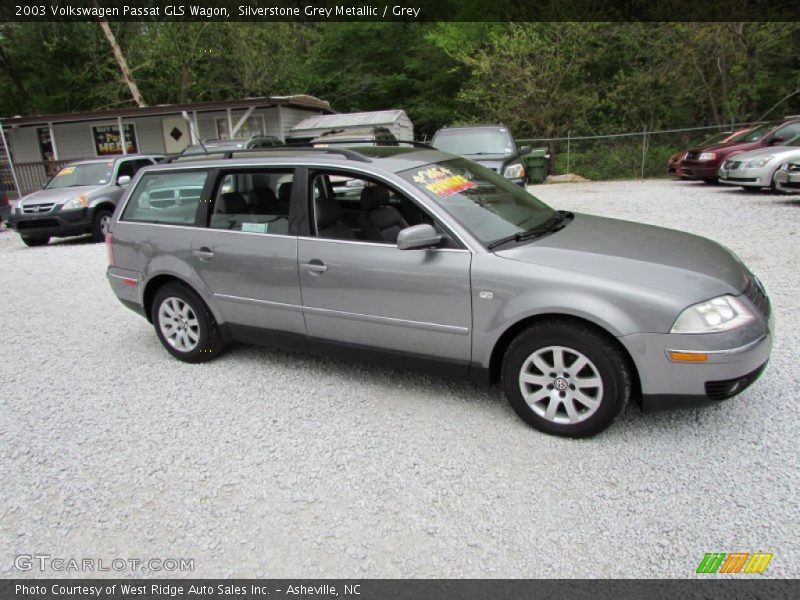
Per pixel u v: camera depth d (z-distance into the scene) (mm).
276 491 3037
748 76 19969
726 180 12922
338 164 3965
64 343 5535
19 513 2969
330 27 31188
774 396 3688
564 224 4105
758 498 2768
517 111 22047
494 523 2715
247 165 4309
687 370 3025
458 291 3480
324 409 3896
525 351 3357
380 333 3850
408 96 32312
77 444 3605
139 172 4961
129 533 2787
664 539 2553
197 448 3490
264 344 4480
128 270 4961
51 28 25625
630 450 3213
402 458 3273
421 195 3697
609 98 22016
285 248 4098
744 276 3449
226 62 27734
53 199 11195
